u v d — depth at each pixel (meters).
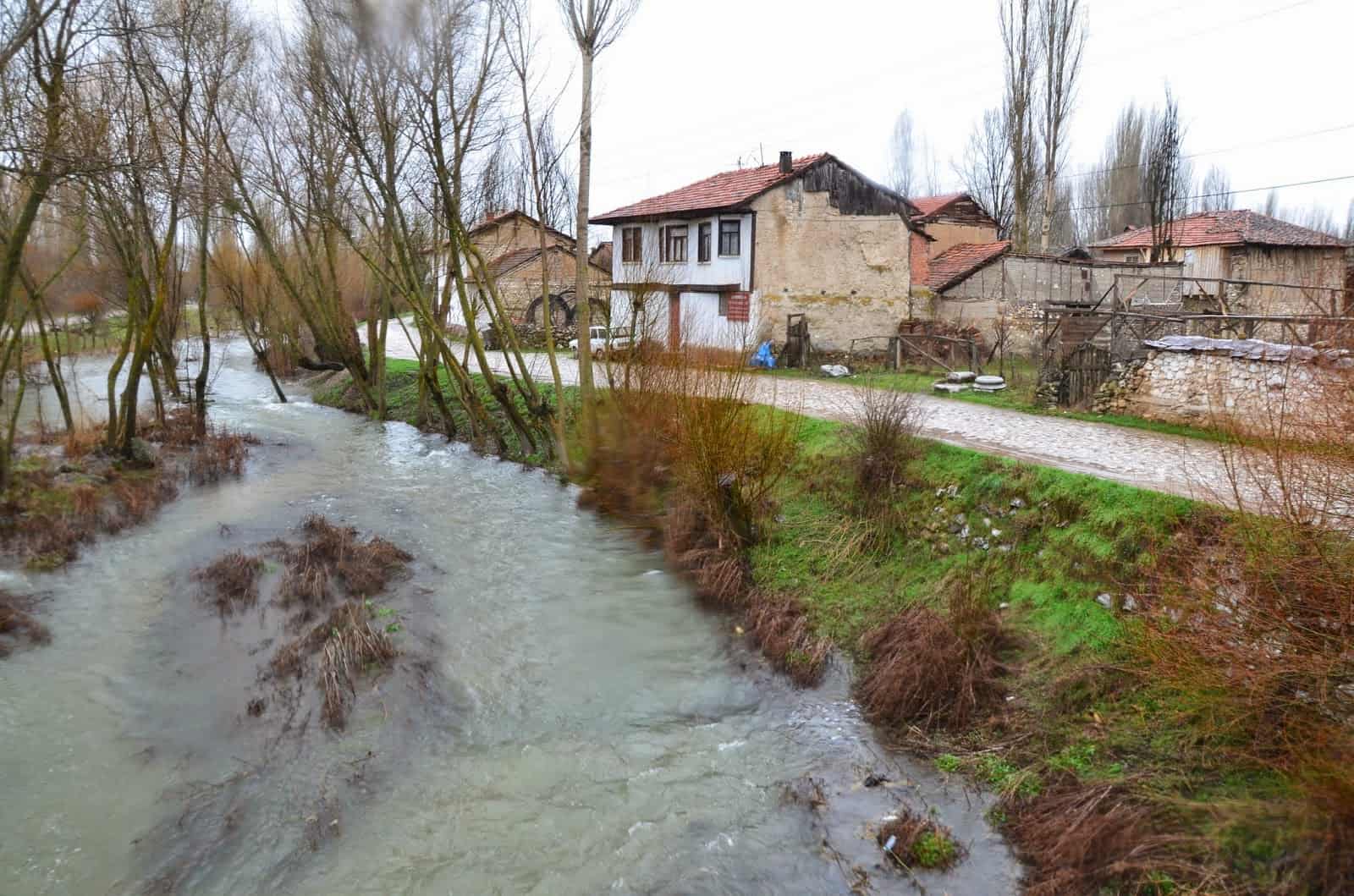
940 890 5.88
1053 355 17.59
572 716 8.18
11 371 25.28
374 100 18.44
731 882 6.02
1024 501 9.95
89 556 12.27
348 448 20.45
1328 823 5.17
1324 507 5.97
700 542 11.72
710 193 28.05
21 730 7.80
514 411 18.56
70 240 20.02
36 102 13.90
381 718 7.97
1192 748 6.30
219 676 8.79
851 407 16.25
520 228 38.91
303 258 24.55
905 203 27.09
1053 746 6.94
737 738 7.85
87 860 6.19
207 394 27.98
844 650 9.15
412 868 6.16
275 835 6.46
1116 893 5.47
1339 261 30.88
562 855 6.30
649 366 13.47
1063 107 33.94
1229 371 12.66
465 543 13.00
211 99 19.31
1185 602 6.45
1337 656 5.50
